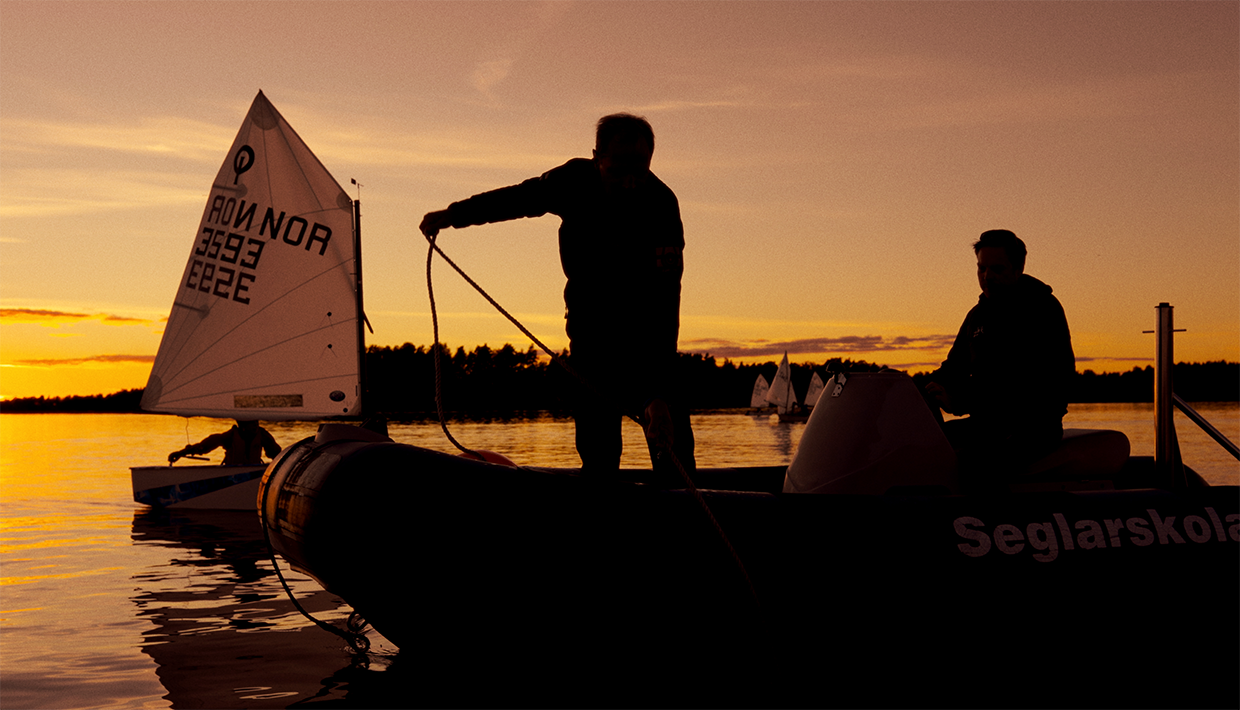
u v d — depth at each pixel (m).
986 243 3.79
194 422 51.16
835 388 3.85
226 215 14.43
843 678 3.14
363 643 4.16
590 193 3.00
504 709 3.23
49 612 4.93
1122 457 3.91
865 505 3.25
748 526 3.11
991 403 3.75
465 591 3.01
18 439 31.98
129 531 8.59
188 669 3.78
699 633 3.03
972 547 3.18
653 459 3.22
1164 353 3.93
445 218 3.23
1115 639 3.27
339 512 3.13
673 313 2.96
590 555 2.98
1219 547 3.36
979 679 3.22
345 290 13.88
